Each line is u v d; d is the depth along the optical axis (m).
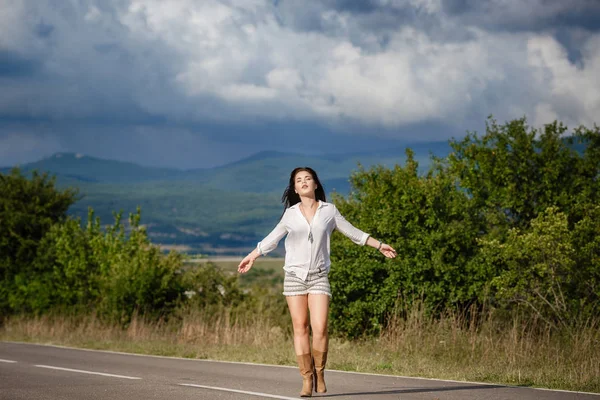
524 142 22.70
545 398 11.79
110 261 34.69
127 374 16.36
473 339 18.23
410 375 15.67
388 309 21.94
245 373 16.44
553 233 18.45
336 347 20.73
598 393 12.57
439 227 21.73
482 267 21.11
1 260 39.41
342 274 22.19
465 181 22.94
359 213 23.34
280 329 25.25
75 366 18.67
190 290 32.78
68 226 36.94
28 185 41.31
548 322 18.45
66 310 35.31
